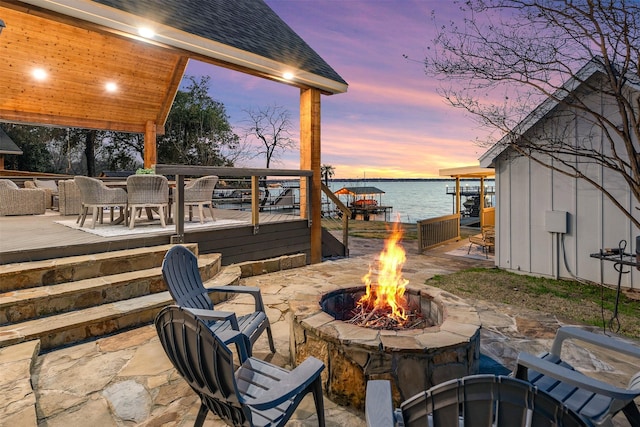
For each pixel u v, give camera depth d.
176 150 19.69
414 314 3.39
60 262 3.89
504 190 6.74
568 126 5.91
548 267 6.20
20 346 2.97
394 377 2.34
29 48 7.35
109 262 4.20
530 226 6.41
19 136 19.12
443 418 1.08
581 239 5.88
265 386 1.90
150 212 6.95
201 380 1.70
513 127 5.19
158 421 2.22
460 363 2.44
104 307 3.72
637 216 5.35
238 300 4.64
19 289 3.61
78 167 20.84
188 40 5.08
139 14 4.59
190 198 6.20
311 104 6.97
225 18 6.63
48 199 9.52
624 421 2.25
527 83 4.54
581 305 4.64
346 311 3.54
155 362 2.95
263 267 6.17
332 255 8.05
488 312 4.33
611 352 3.22
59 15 4.16
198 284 3.11
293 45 7.66
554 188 6.13
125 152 20.67
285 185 8.77
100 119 9.56
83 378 2.70
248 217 7.89
